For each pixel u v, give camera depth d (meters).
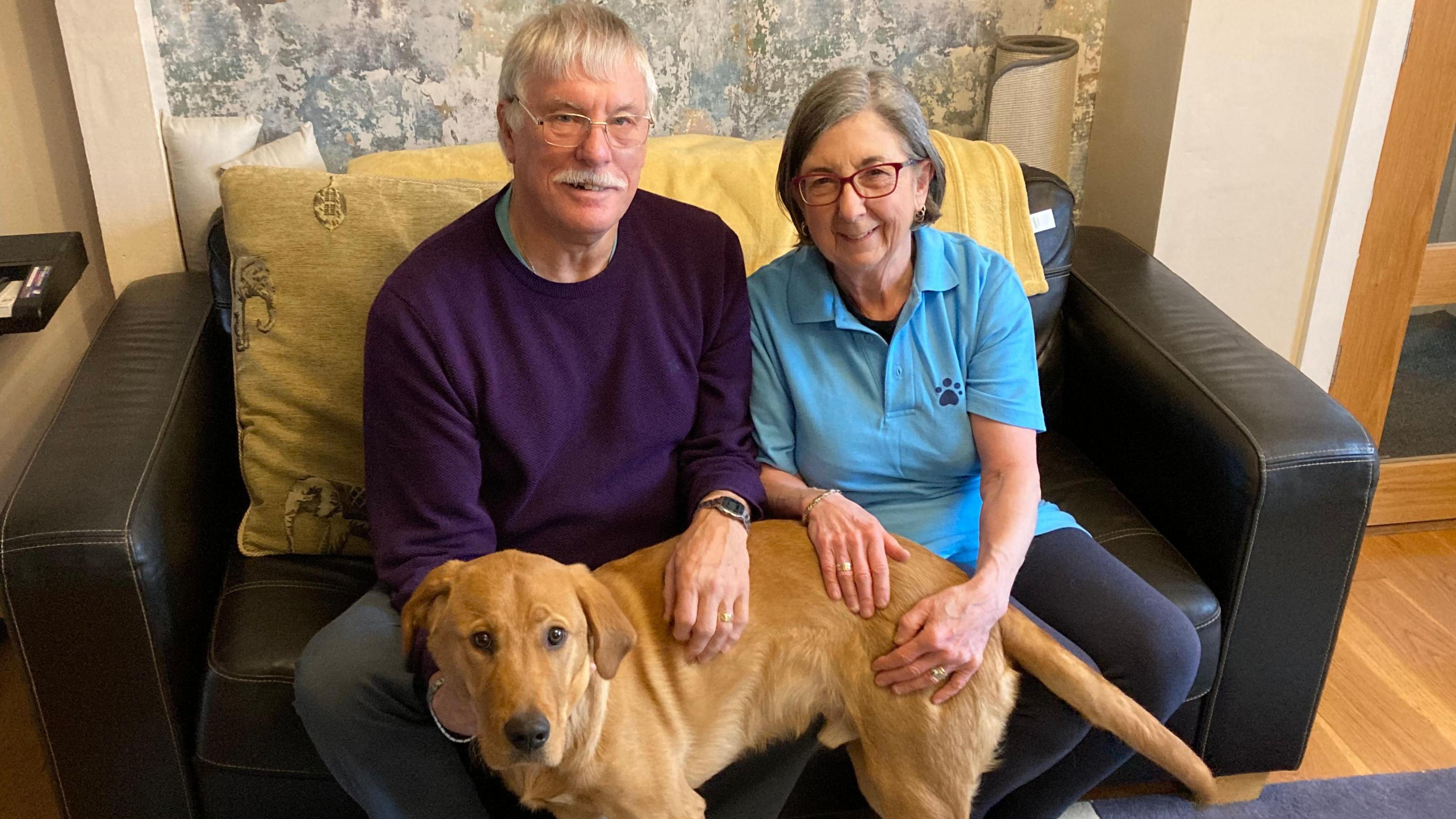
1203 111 2.09
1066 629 1.42
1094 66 2.33
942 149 1.90
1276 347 2.35
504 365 1.35
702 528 1.34
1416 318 2.35
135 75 1.82
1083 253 2.08
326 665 1.23
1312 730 1.89
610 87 1.25
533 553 1.39
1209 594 1.56
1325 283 2.27
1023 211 1.89
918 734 1.26
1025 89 2.05
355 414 1.60
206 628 1.48
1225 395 1.60
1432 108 2.13
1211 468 1.58
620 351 1.40
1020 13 2.24
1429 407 2.43
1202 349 1.73
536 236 1.34
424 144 2.10
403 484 1.33
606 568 1.36
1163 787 1.76
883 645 1.27
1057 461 1.92
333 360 1.60
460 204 1.65
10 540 1.25
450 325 1.32
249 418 1.60
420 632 1.24
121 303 1.82
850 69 1.40
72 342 2.08
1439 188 2.21
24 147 1.94
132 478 1.35
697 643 1.26
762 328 1.54
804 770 1.47
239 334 1.61
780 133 2.26
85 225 2.02
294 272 1.61
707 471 1.44
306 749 1.38
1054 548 1.52
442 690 1.20
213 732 1.37
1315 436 1.51
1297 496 1.50
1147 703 1.39
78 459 1.38
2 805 1.71
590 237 1.31
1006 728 1.35
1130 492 1.85
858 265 1.42
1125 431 1.83
